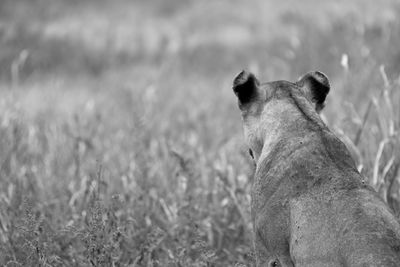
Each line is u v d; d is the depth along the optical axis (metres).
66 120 25.17
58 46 43.78
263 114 12.80
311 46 33.84
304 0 47.91
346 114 19.48
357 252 9.87
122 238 14.96
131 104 29.88
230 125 27.89
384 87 18.14
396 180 15.96
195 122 28.22
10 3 48.06
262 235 11.64
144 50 44.59
